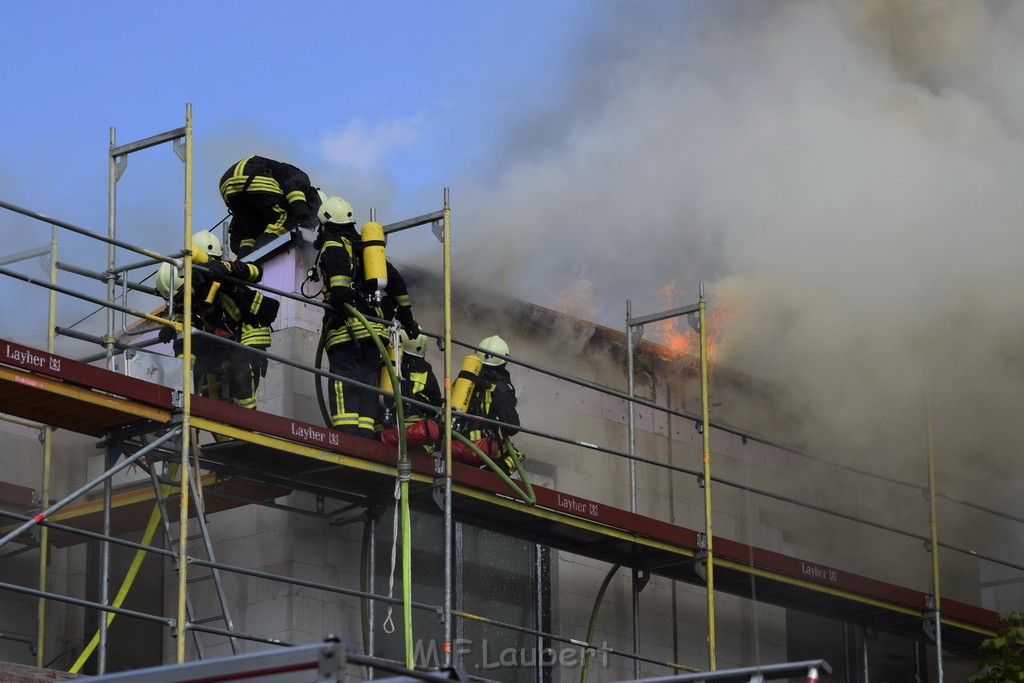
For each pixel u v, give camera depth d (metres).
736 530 25.34
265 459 17.84
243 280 17.06
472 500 18.84
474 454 18.77
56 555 20.73
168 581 20.20
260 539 19.70
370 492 19.06
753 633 24.56
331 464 17.86
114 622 20.25
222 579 19.86
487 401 19.38
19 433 20.66
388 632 19.64
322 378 20.41
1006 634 22.34
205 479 18.58
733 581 22.19
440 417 18.31
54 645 20.34
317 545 19.67
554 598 21.94
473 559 20.94
